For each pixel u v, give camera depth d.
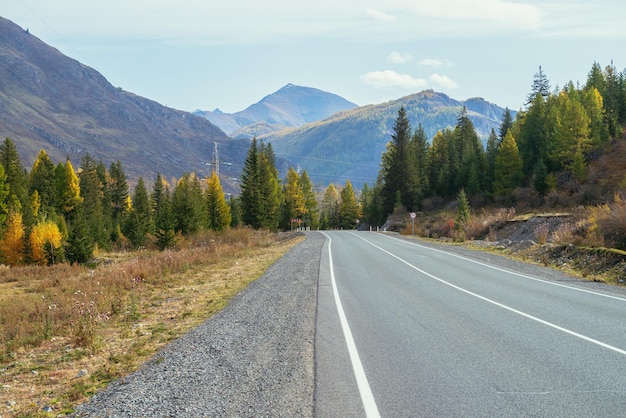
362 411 4.05
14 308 13.09
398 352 5.96
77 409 4.42
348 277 13.85
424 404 4.21
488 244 26.42
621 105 78.44
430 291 11.14
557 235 19.89
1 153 59.81
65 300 12.99
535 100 78.12
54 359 6.80
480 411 4.05
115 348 7.09
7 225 41.81
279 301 10.08
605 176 52.22
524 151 73.56
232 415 4.01
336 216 119.50
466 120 97.38
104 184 90.94
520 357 5.70
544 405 4.18
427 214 72.31
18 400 5.00
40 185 71.69
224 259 21.61
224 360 5.74
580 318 8.02
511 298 10.12
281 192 88.69
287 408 4.14
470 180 73.06
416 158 91.19
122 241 57.91
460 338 6.66
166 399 4.47
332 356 5.79
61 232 51.75
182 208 48.44
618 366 5.30
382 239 36.19
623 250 15.57
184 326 8.24
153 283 14.80
